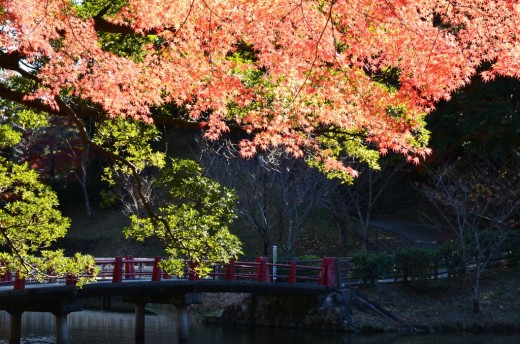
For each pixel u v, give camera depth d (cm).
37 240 995
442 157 2527
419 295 2067
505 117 2233
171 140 3672
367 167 2491
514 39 786
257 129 873
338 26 805
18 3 698
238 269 2522
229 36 821
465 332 1808
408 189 3169
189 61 824
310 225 2909
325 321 1880
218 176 2495
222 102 843
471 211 2062
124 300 1831
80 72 780
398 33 791
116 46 1035
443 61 780
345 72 824
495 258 2155
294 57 798
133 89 805
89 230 3541
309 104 841
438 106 2355
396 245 2652
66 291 1491
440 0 782
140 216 2761
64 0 776
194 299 1764
